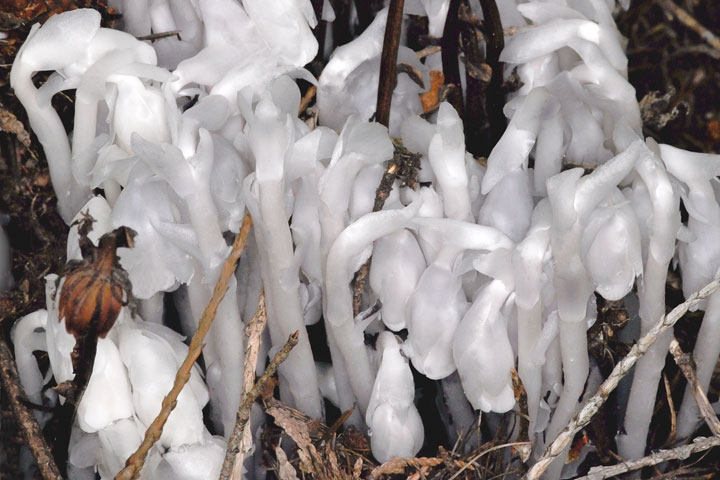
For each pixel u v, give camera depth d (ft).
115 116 1.64
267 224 1.62
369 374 1.67
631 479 1.72
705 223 1.67
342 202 1.63
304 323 1.67
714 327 1.68
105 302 1.60
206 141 1.62
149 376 1.61
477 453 1.68
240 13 1.68
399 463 1.66
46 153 1.67
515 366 1.68
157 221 1.62
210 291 1.64
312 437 1.68
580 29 1.69
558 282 1.63
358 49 1.70
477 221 1.68
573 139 1.69
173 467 1.62
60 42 1.63
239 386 1.66
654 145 1.67
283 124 1.61
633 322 1.72
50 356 1.65
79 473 1.70
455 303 1.65
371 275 1.66
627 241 1.63
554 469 1.69
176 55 1.70
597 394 1.64
